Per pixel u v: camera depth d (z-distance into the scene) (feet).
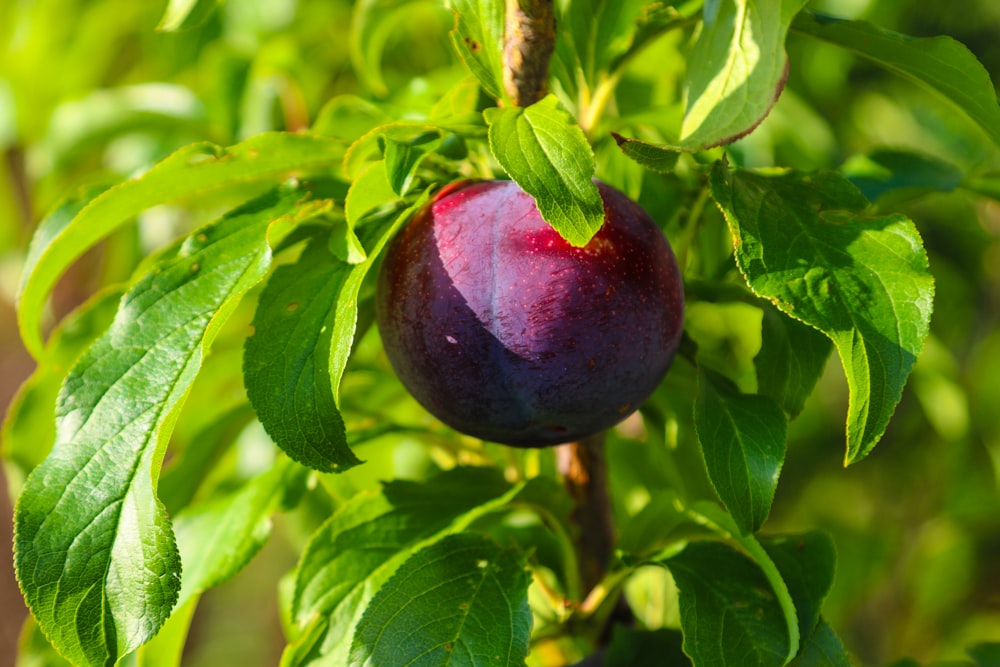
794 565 1.56
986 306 2.77
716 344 1.87
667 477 1.91
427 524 1.61
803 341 1.56
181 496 1.77
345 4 2.38
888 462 3.10
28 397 1.80
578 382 1.47
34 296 1.65
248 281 1.49
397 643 1.50
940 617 3.51
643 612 1.97
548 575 1.77
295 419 1.46
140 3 2.65
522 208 1.48
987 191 1.72
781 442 1.50
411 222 1.51
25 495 1.45
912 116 2.75
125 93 2.20
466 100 1.60
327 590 1.58
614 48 1.61
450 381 1.49
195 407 1.90
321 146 1.59
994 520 3.18
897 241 1.46
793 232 1.47
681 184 1.64
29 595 1.43
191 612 1.67
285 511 1.67
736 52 1.49
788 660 1.49
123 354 1.48
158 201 1.61
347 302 1.45
